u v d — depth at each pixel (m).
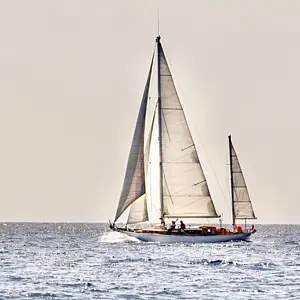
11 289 176.50
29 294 169.25
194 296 166.50
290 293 171.25
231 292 172.38
